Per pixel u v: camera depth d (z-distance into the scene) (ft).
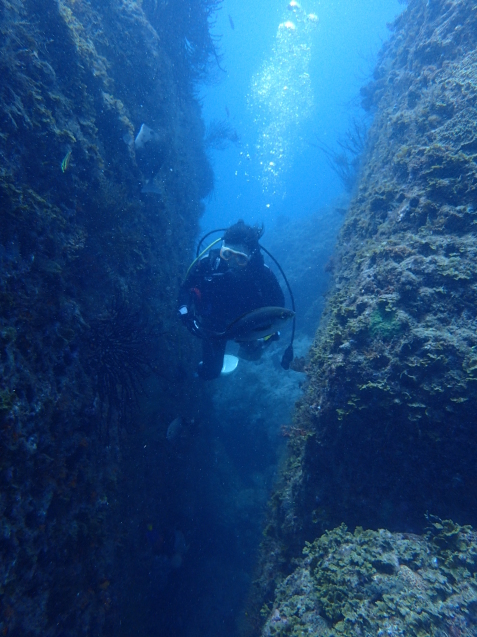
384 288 9.32
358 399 8.18
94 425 11.16
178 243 23.76
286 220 80.74
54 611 8.75
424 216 10.54
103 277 13.35
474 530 6.57
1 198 9.06
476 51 13.46
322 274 42.14
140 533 14.15
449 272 8.52
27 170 10.82
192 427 19.94
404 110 16.74
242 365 32.22
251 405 27.81
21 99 10.83
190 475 20.01
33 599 8.03
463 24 15.23
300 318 37.58
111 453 12.07
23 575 7.80
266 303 13.87
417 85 16.51
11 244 9.24
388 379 7.86
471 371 7.02
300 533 9.53
